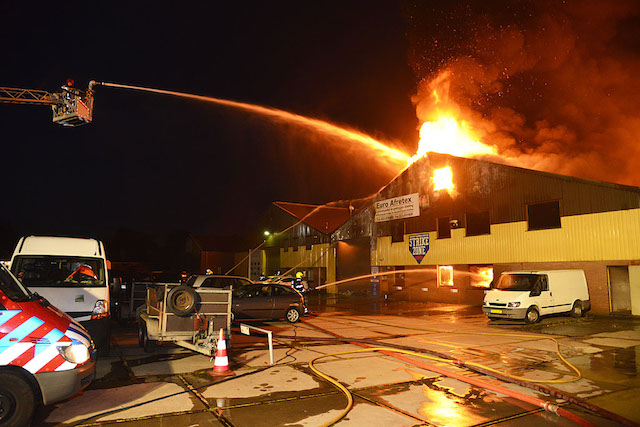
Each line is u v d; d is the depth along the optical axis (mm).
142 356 8656
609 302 16953
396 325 14234
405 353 8992
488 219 22281
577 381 6980
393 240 27906
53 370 4766
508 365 8125
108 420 5020
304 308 15078
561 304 15570
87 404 5594
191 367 7711
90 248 9242
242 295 14453
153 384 6574
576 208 18344
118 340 10812
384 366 7906
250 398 5910
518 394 6105
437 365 8008
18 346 4668
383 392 6293
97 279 8812
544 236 19469
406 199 27016
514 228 20781
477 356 8969
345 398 5953
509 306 14406
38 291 7969
